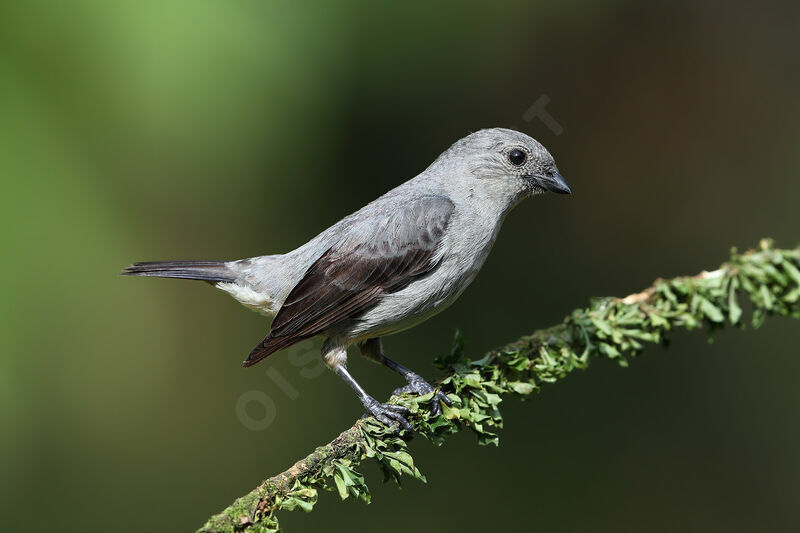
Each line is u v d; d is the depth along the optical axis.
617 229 13.92
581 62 13.98
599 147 14.30
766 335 12.99
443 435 6.83
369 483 11.49
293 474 5.76
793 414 12.14
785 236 13.90
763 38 15.00
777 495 11.42
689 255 13.78
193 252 11.48
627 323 7.65
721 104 14.65
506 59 12.71
